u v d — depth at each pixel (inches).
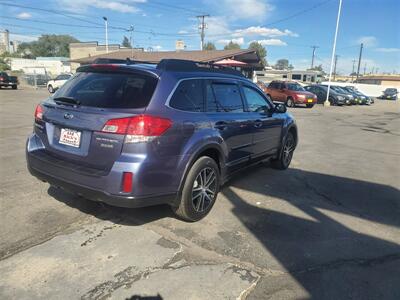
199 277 125.1
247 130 205.5
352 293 120.8
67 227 157.1
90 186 138.9
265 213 184.4
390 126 617.0
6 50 3752.5
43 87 1563.7
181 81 158.1
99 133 138.3
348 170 281.9
